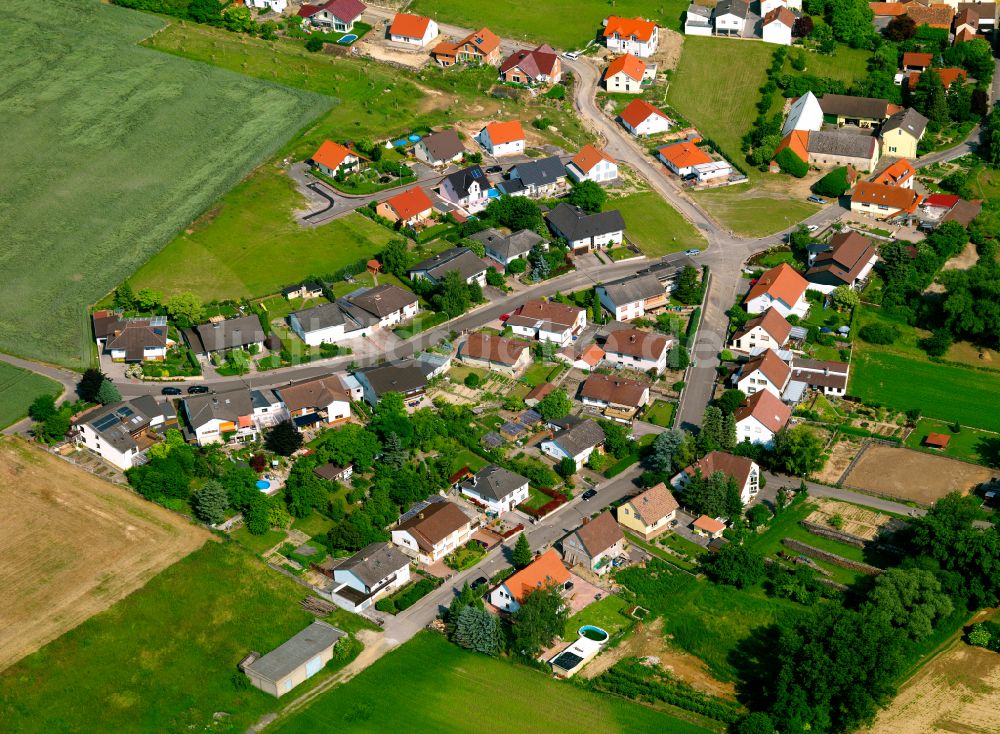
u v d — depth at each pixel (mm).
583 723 145875
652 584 168500
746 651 158125
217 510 171750
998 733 146250
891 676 147750
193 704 145625
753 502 185375
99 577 161750
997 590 164250
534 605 155125
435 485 183750
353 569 163125
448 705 147625
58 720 142500
